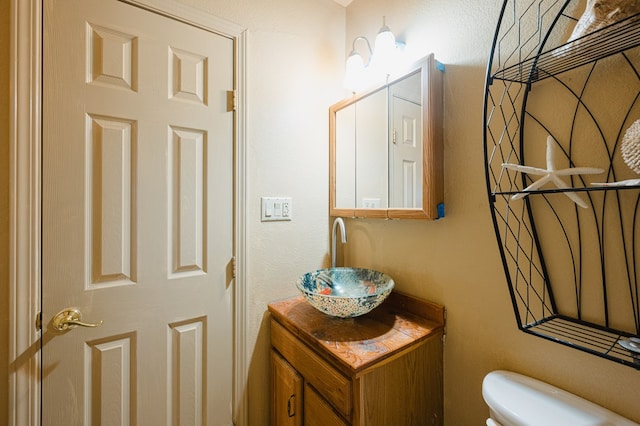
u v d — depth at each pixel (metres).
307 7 1.49
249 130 1.29
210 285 1.20
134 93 1.03
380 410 0.89
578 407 0.73
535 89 0.85
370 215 1.30
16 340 0.86
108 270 0.99
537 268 0.85
